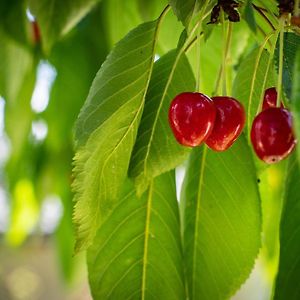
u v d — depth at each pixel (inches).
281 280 15.0
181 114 13.2
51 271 78.2
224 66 14.1
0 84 22.8
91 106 13.6
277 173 20.7
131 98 13.9
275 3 14.6
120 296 16.1
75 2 18.4
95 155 13.7
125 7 21.0
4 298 78.2
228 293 16.3
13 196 33.6
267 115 12.5
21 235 36.3
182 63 15.1
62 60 27.0
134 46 14.0
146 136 15.0
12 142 27.2
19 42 22.2
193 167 16.6
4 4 22.0
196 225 16.5
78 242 13.7
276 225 20.8
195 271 16.4
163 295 16.2
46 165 30.2
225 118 13.4
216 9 13.8
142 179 15.1
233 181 16.3
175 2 13.4
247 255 16.2
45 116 28.8
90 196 13.7
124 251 16.2
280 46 12.9
